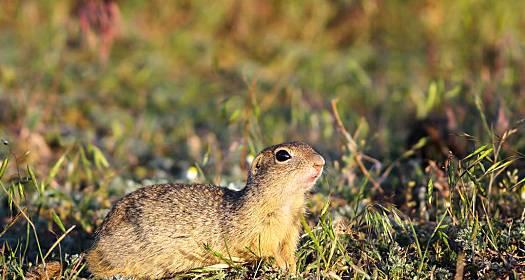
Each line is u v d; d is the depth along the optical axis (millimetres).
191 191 8688
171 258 8391
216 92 18781
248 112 12336
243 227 8320
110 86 18875
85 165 11570
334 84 18641
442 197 10156
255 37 21672
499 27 19172
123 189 11875
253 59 20797
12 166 12617
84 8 19328
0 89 17406
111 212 8758
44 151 13906
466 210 8680
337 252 8641
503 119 11727
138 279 8477
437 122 12805
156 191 8758
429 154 12008
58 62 19453
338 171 11398
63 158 10883
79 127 16484
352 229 9297
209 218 8422
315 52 20328
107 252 8461
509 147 10758
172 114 17625
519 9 19750
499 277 7988
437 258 8523
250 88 12539
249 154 11320
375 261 8508
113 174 11719
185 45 21031
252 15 22062
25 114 15531
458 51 19156
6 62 19422
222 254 8430
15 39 21266
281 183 8289
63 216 10586
